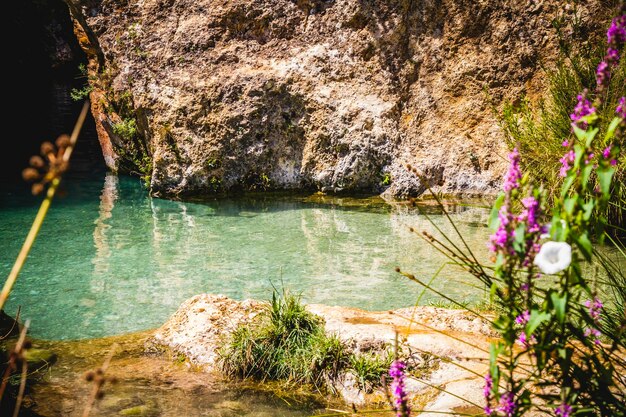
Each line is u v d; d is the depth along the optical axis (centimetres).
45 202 156
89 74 1029
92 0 964
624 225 617
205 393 388
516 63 873
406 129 904
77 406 365
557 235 207
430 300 541
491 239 216
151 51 941
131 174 1038
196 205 872
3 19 1933
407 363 392
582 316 221
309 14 933
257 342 422
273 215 820
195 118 906
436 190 878
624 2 218
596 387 232
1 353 438
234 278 602
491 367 217
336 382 395
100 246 693
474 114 887
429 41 909
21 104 1570
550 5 854
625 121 209
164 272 618
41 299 554
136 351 448
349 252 673
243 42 936
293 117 909
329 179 899
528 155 718
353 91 905
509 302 223
